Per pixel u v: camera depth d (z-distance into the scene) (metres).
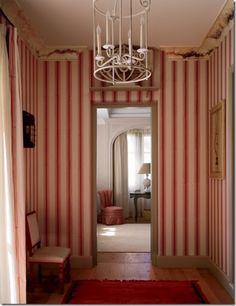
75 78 4.86
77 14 3.76
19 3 3.47
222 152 4.04
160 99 4.86
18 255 2.96
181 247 4.82
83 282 4.12
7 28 3.02
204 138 4.84
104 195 9.00
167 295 3.72
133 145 9.70
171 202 4.85
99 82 4.86
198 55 4.84
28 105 4.38
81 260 4.79
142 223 8.76
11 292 2.81
